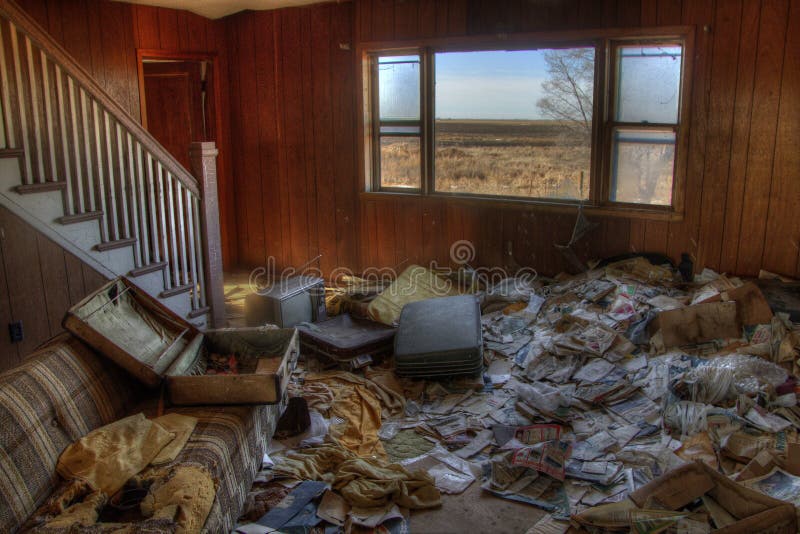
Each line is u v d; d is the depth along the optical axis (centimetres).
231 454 285
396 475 319
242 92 675
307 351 482
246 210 704
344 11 607
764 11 446
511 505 305
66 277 402
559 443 336
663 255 511
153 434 279
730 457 320
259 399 310
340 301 550
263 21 647
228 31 668
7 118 366
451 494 315
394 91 610
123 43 583
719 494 276
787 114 450
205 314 497
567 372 415
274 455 344
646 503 276
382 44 596
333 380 434
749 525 251
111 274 428
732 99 468
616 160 529
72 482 250
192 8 616
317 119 642
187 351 351
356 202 642
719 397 359
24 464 244
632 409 371
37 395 270
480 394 408
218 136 682
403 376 421
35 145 381
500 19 547
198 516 242
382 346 466
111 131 422
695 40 473
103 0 562
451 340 418
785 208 461
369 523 288
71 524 226
